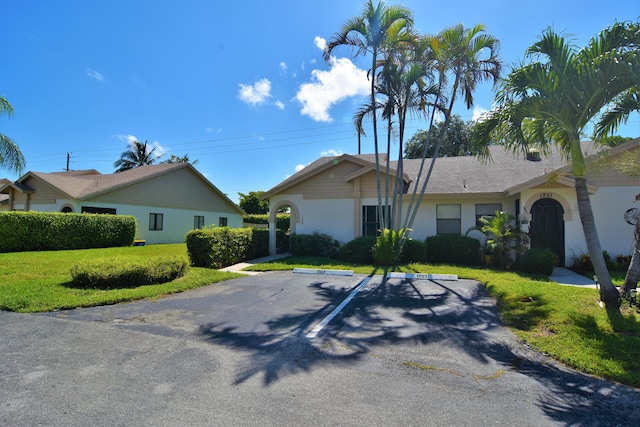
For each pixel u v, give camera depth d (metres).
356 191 15.00
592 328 4.94
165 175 23.66
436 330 5.14
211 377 3.47
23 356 3.91
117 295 6.76
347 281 9.05
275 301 6.82
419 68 10.89
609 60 5.36
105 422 2.64
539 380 3.56
